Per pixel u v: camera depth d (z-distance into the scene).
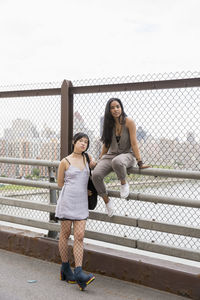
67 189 3.54
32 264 4.10
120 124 3.55
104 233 3.80
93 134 3.90
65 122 4.06
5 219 4.64
